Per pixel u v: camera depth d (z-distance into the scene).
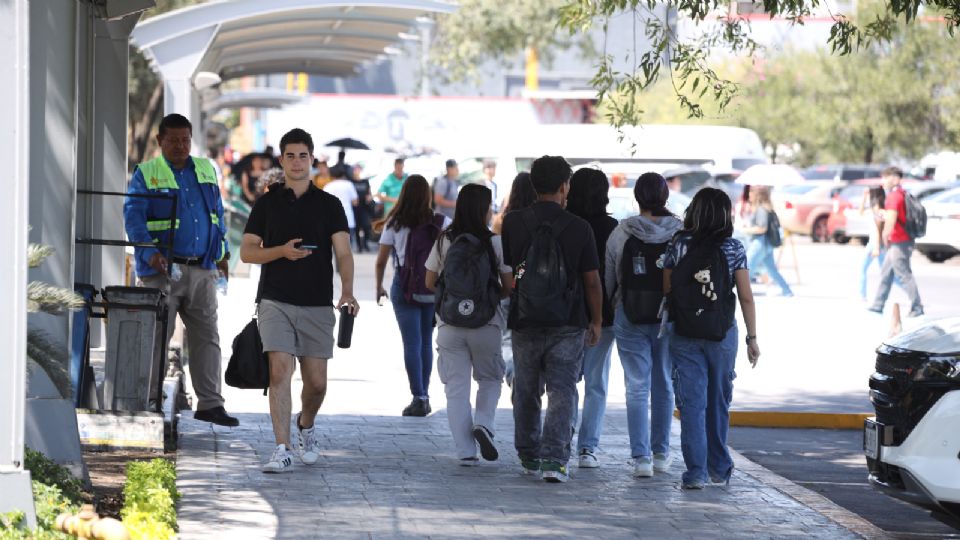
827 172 104.12
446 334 21.80
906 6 23.36
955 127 97.94
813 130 105.56
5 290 14.81
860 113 102.81
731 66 102.25
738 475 22.25
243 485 19.77
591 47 102.56
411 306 26.70
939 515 17.41
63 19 18.81
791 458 25.92
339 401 28.78
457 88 145.12
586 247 20.56
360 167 90.44
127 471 18.59
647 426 21.77
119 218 29.02
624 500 19.94
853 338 42.47
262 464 21.38
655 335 21.66
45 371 17.00
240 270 57.12
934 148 103.25
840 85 103.38
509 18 105.19
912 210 47.78
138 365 21.73
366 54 52.41
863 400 31.14
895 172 47.94
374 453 22.91
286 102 74.19
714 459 21.12
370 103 113.56
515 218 20.77
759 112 104.38
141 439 21.62
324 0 35.28
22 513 14.77
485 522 18.06
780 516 19.17
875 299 48.62
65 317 18.97
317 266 20.69
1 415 14.88
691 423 20.67
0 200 14.77
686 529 18.20
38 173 18.61
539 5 105.19
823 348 40.06
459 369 21.92
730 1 27.30
